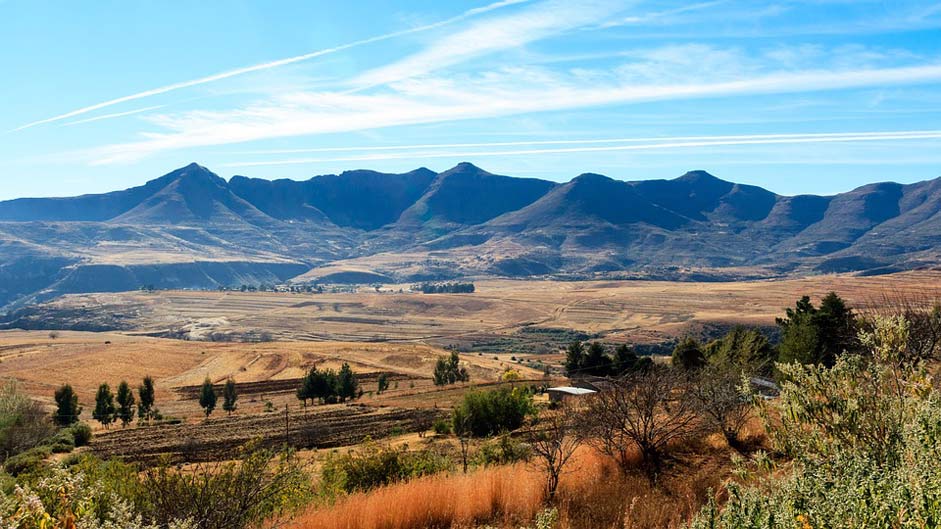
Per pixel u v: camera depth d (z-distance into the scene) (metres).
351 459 14.84
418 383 119.44
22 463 18.27
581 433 11.17
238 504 7.30
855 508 3.62
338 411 74.31
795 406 5.55
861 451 4.86
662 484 9.29
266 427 62.16
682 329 190.62
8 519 4.46
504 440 17.34
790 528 3.77
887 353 5.72
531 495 8.98
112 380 127.81
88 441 54.25
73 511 5.15
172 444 50.53
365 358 150.50
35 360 143.88
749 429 11.77
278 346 173.50
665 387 11.70
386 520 8.16
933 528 3.34
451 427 39.06
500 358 170.50
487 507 8.62
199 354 162.38
